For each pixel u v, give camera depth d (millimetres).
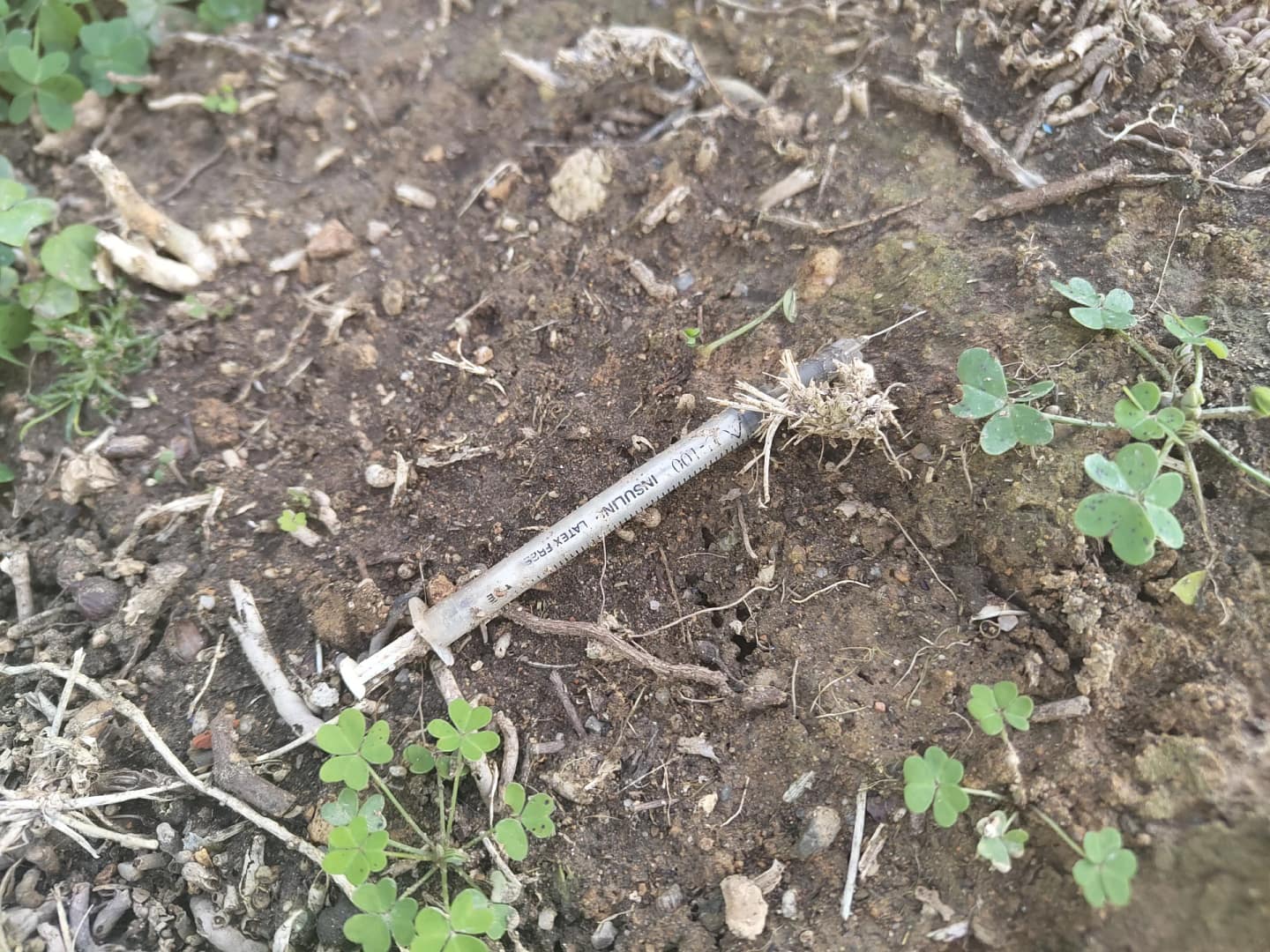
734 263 159
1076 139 152
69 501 155
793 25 175
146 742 139
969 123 154
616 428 150
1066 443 130
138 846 135
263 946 131
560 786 131
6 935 131
